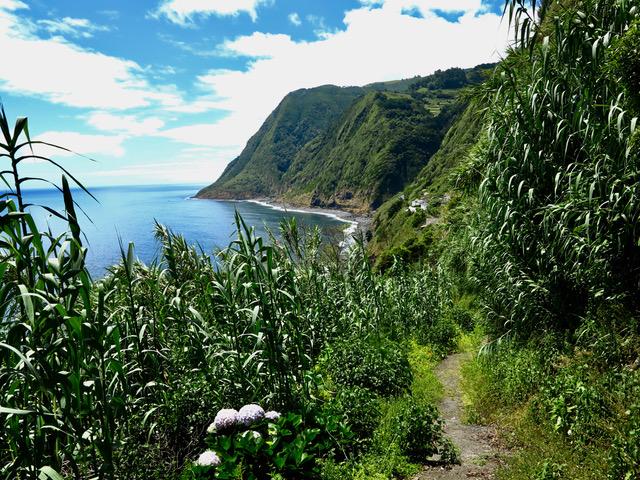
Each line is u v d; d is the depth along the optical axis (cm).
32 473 279
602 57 557
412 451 520
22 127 272
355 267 1133
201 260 765
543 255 671
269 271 552
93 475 357
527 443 496
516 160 693
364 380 709
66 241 287
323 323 964
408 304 1251
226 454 421
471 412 652
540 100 656
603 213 544
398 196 11331
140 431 468
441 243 2002
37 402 334
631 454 359
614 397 450
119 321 548
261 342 543
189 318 602
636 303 554
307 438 461
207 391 543
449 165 9362
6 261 279
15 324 266
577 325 640
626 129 534
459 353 1068
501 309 844
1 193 268
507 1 593
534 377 600
